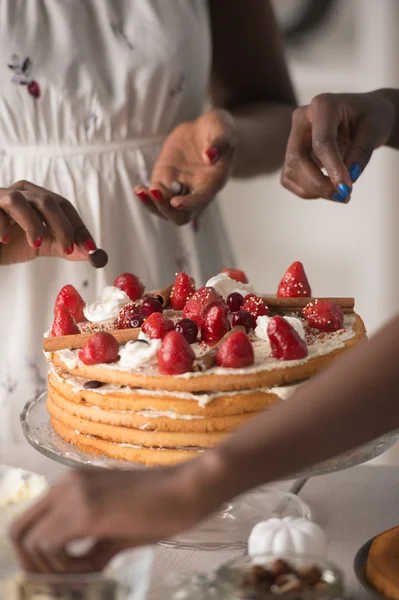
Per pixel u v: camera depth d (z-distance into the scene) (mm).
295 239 2564
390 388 661
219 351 898
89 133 1224
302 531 803
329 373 673
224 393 881
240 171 1337
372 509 904
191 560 830
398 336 664
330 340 949
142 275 1262
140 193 1129
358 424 662
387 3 2316
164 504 649
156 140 1261
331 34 2379
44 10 1185
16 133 1221
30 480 825
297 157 1075
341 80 2412
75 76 1195
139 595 693
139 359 907
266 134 1319
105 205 1235
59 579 655
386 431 668
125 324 991
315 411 661
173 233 1294
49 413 974
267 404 883
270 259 2592
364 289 2555
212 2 1371
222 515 895
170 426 885
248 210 2568
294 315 1030
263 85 1423
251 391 883
